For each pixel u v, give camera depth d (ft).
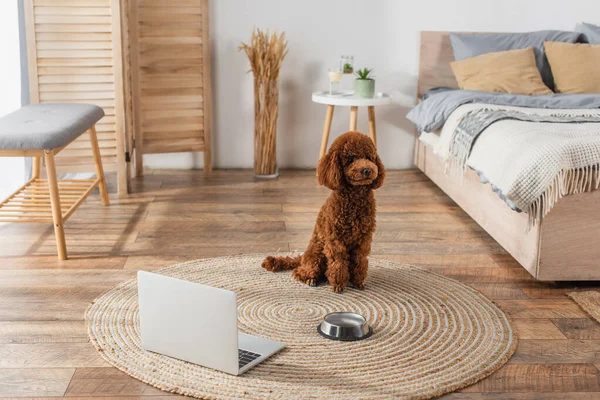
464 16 13.32
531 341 6.70
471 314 7.23
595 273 7.77
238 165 13.67
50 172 8.52
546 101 10.84
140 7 12.15
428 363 6.22
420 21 13.29
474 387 5.87
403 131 13.78
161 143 12.84
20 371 6.03
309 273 7.95
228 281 8.03
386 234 9.78
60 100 11.25
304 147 13.70
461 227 10.16
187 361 6.20
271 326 6.93
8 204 9.71
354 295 7.70
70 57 11.10
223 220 10.35
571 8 13.34
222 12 12.95
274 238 9.59
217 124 13.44
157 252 9.00
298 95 13.46
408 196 11.80
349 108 13.61
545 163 7.49
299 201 11.39
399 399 5.62
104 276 8.16
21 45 11.57
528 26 13.42
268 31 13.09
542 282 8.15
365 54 13.37
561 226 7.63
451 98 11.27
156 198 11.46
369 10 13.17
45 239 9.45
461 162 9.61
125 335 6.68
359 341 6.63
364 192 7.51
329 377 5.96
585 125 8.86
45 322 6.97
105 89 11.27
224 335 5.91
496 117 9.39
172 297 6.11
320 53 13.29
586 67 12.00
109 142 11.44
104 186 10.99
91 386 5.81
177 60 12.53
